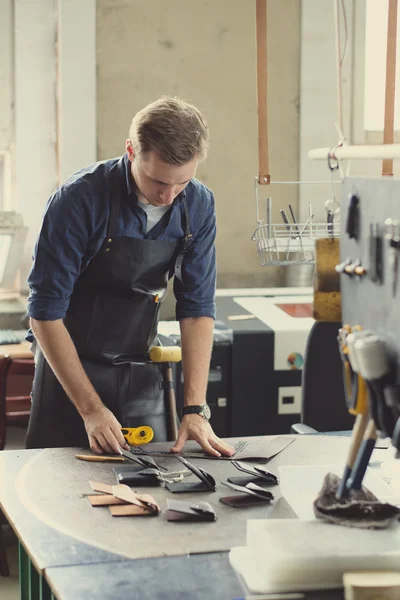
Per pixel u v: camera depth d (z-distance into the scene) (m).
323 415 2.82
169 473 1.95
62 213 2.15
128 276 2.33
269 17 4.05
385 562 1.40
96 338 2.36
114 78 3.96
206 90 4.07
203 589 1.39
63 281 2.20
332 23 4.07
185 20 3.99
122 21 3.92
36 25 3.89
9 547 3.40
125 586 1.40
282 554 1.39
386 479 1.90
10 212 3.95
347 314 1.57
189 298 2.42
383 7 4.09
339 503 1.54
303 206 4.19
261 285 4.29
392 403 1.31
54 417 2.35
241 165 4.16
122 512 1.70
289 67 4.11
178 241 2.36
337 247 1.64
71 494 1.81
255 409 3.44
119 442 2.09
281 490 1.78
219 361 3.39
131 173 2.18
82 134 3.94
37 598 1.63
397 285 1.35
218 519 1.69
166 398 2.45
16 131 3.95
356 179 1.51
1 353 3.40
